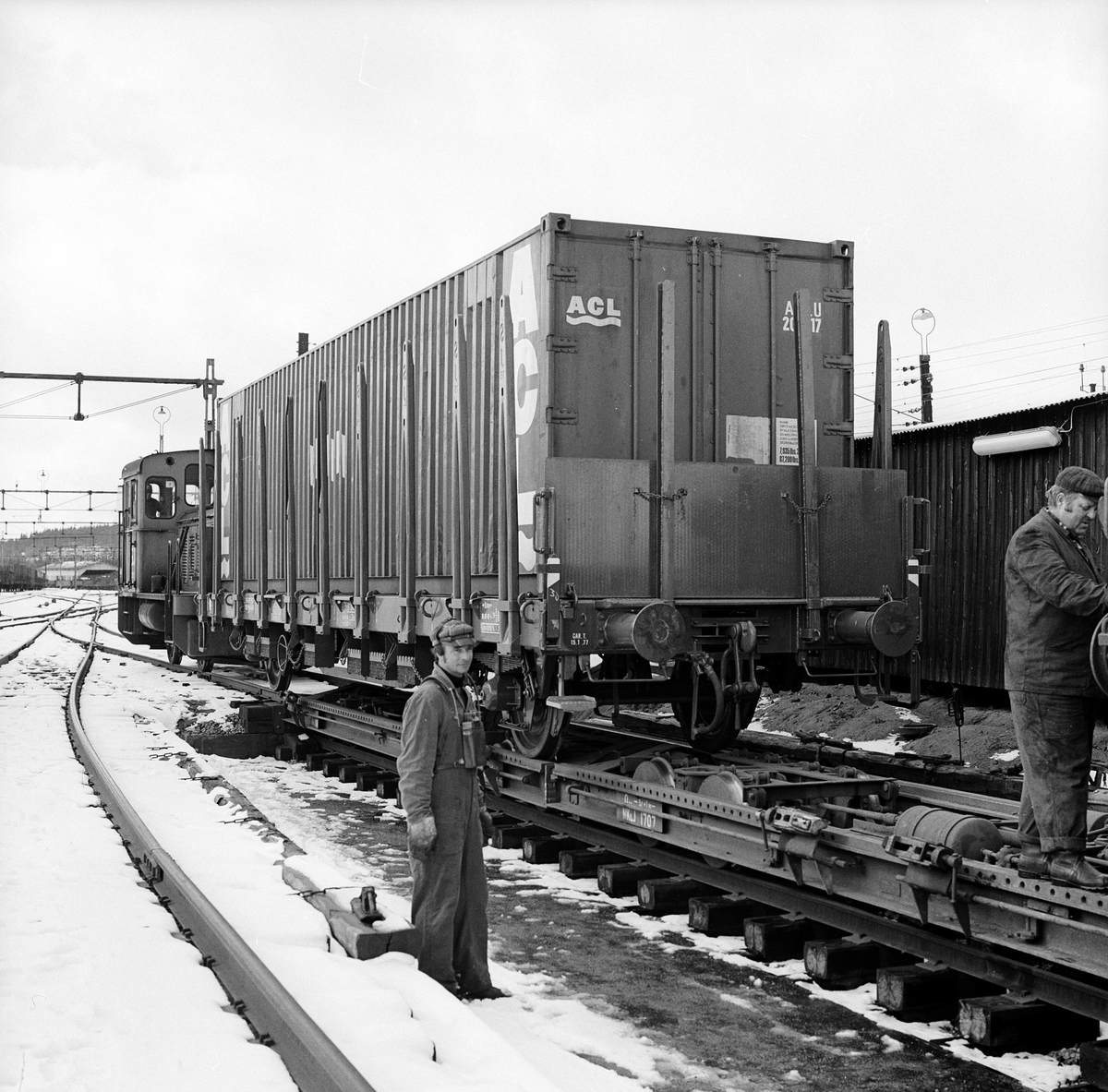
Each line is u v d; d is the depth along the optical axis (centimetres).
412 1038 395
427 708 504
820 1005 533
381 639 1229
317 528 1323
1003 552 1241
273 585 1494
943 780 855
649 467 810
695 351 865
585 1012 520
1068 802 475
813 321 903
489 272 922
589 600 782
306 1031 376
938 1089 443
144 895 601
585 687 873
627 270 850
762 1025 509
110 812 842
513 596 816
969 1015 484
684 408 863
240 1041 399
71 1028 405
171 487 2439
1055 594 467
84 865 664
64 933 523
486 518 903
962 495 1302
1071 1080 450
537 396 839
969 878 504
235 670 2078
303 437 1390
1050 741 479
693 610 822
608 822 788
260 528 1521
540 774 871
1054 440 1159
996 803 699
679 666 896
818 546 841
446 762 510
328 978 459
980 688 1299
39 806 847
